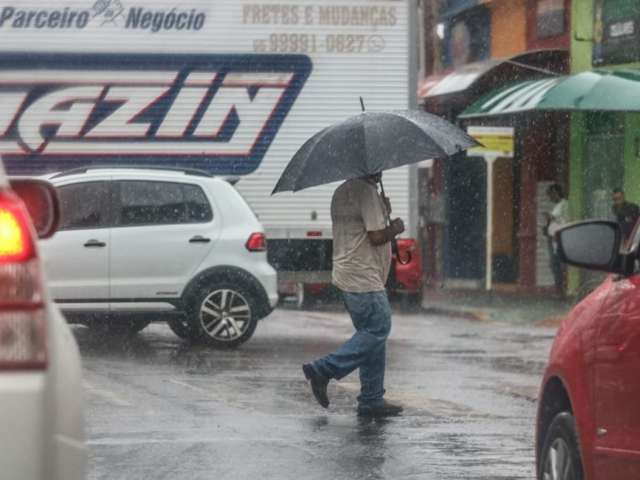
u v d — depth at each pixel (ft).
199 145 174.19
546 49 230.89
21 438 33.58
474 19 267.59
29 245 34.47
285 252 174.60
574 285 230.68
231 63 174.29
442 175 271.69
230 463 73.92
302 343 144.05
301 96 174.81
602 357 50.03
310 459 75.31
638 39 215.72
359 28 175.01
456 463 74.84
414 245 177.58
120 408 93.35
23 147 172.65
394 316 191.83
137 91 173.68
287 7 174.40
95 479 69.41
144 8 173.58
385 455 76.84
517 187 252.83
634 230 51.90
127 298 134.41
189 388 104.32
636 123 217.56
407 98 175.52
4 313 33.96
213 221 136.67
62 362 36.04
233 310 136.67
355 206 89.66
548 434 55.93
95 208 134.41
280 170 174.81
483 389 106.01
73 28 172.86
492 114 209.77
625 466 47.80
